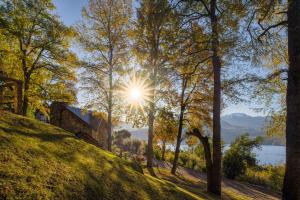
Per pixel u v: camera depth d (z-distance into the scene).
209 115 20.23
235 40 9.62
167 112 17.19
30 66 20.92
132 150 50.03
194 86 19.80
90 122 30.31
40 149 5.35
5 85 9.67
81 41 20.91
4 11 19.23
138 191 5.50
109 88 21.62
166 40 11.33
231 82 10.62
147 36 17.27
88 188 4.61
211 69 15.12
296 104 7.61
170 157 36.50
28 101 21.97
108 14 21.36
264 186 22.52
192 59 11.87
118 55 21.39
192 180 19.06
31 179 4.05
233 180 24.97
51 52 20.84
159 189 6.19
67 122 27.08
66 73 22.27
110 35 21.41
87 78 21.23
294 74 7.73
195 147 36.66
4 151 4.58
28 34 20.31
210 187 11.83
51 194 3.92
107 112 22.08
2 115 7.02
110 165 6.32
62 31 20.98
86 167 5.47
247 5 9.40
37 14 20.39
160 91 17.53
